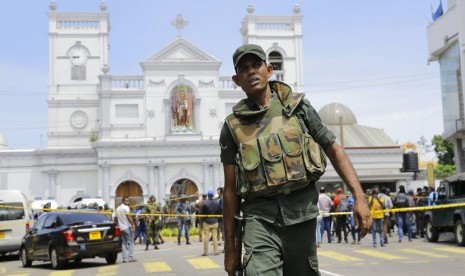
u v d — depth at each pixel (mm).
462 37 28781
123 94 56438
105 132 55812
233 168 4457
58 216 17688
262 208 4250
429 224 21125
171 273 14352
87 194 56906
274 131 4305
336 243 22656
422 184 56156
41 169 57719
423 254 16516
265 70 4469
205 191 55344
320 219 21188
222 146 4484
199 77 57219
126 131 56125
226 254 4422
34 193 57531
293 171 4199
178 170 55562
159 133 56281
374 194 20219
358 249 19016
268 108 4402
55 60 59125
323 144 4418
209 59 57406
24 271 16906
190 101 56844
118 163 54844
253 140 4297
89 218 17562
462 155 31641
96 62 59594
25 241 18672
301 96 4441
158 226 24828
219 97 57375
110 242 17391
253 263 4090
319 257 16609
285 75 59688
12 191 22609
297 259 4273
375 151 56969
